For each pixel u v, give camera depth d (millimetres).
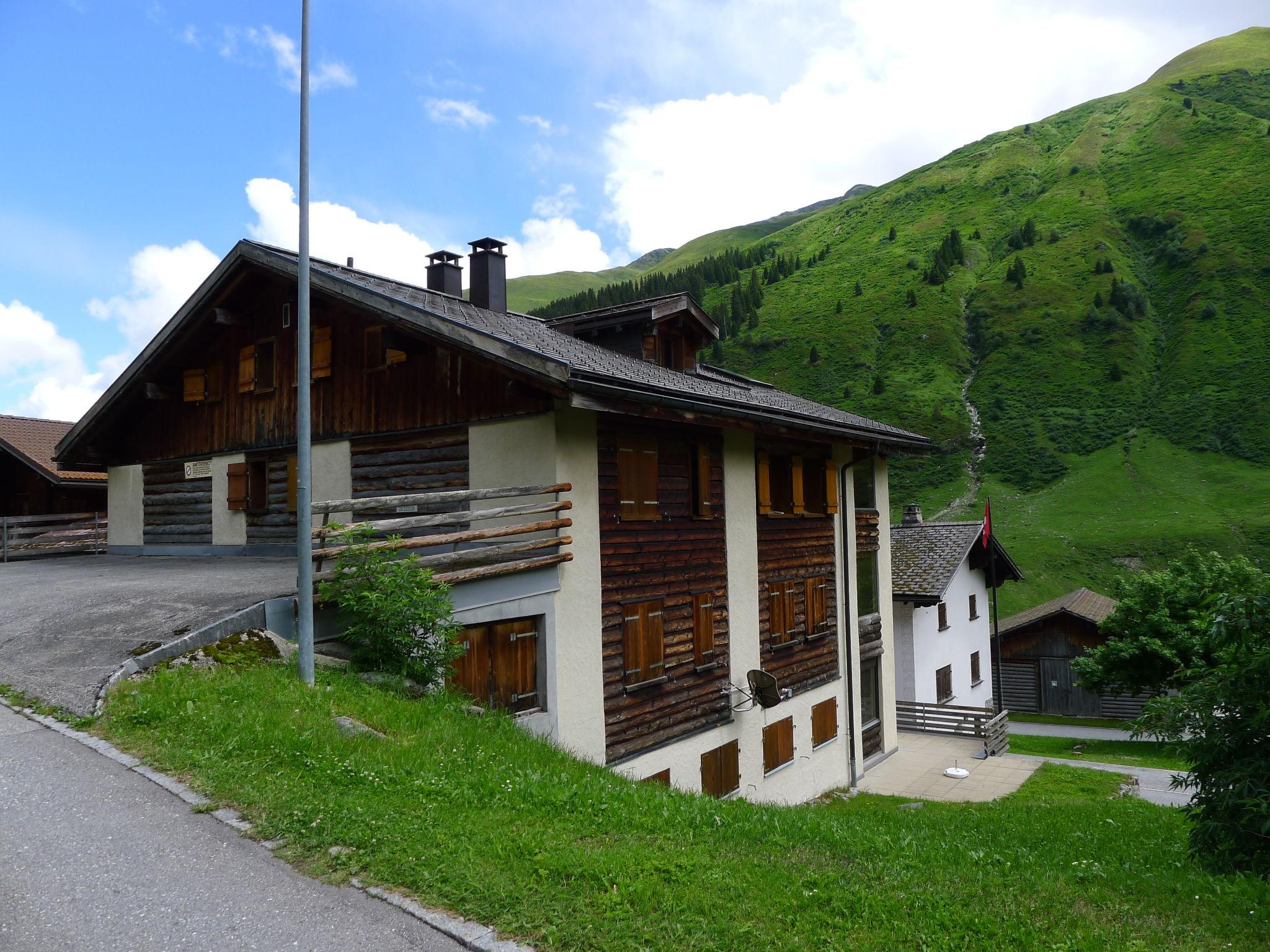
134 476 17438
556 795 6379
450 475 11664
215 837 5199
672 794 7605
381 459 12570
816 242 179500
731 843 5977
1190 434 81312
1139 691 26719
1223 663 7809
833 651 17375
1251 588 7461
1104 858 8547
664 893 4875
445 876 4840
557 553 10531
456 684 9305
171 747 6406
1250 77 184250
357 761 6379
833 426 15414
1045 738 28406
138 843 5078
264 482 14844
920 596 24312
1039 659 35594
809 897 5062
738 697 13930
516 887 4770
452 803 5992
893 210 180125
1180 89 190875
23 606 11102
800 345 119312
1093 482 77375
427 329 10688
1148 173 149000
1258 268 105875
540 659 10492
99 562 16281
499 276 16891
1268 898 5926
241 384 14922
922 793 17266
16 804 5547
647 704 11969
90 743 6547
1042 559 63469
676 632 12617
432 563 9367
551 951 4230
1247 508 67438
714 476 13695
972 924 4902
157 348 15523
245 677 7801
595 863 5141
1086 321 106375
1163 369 94562
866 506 20062
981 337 110125
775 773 14938
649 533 12172
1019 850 7816
